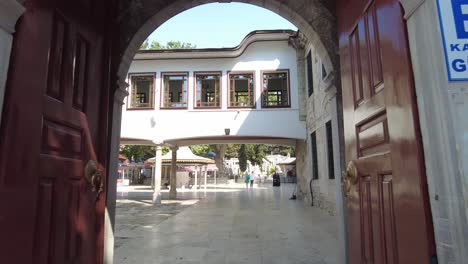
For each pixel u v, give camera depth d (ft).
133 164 101.86
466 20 4.75
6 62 5.25
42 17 6.29
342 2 9.84
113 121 11.15
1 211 5.06
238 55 48.24
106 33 9.66
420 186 5.05
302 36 43.37
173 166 56.70
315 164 41.68
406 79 5.46
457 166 4.40
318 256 17.69
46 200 6.31
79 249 7.61
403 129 5.62
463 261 4.25
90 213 8.23
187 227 27.50
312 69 41.60
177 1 12.31
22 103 5.65
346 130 9.36
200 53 48.32
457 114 4.49
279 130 46.70
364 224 7.91
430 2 4.86
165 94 49.11
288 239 22.00
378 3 6.84
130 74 49.67
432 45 4.81
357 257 8.40
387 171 6.46
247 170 150.92
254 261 16.79
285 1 13.05
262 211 37.29
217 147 115.44
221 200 52.90
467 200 4.29
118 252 18.83
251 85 48.14
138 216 34.83
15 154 5.43
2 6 5.09
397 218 5.96
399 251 5.89
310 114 43.19
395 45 5.91
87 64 8.34
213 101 48.47
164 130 48.34
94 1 8.84
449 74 4.58
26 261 5.63
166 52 48.39
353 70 8.75
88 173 8.07
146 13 12.00
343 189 9.48
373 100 7.23
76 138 7.66
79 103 7.87
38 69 6.15
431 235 4.86
